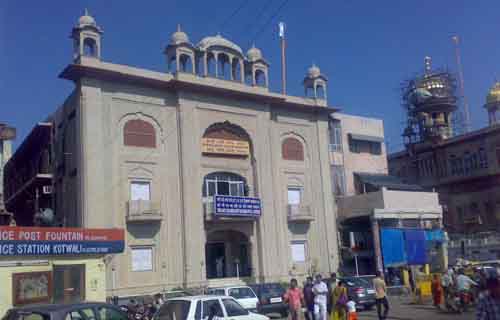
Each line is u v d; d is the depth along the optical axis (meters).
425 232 41.91
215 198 32.69
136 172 31.22
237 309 13.88
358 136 44.81
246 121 36.25
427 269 39.44
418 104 64.62
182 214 32.16
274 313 24.52
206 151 34.06
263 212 35.78
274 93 38.22
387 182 44.47
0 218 33.47
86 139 29.50
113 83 31.25
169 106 33.25
